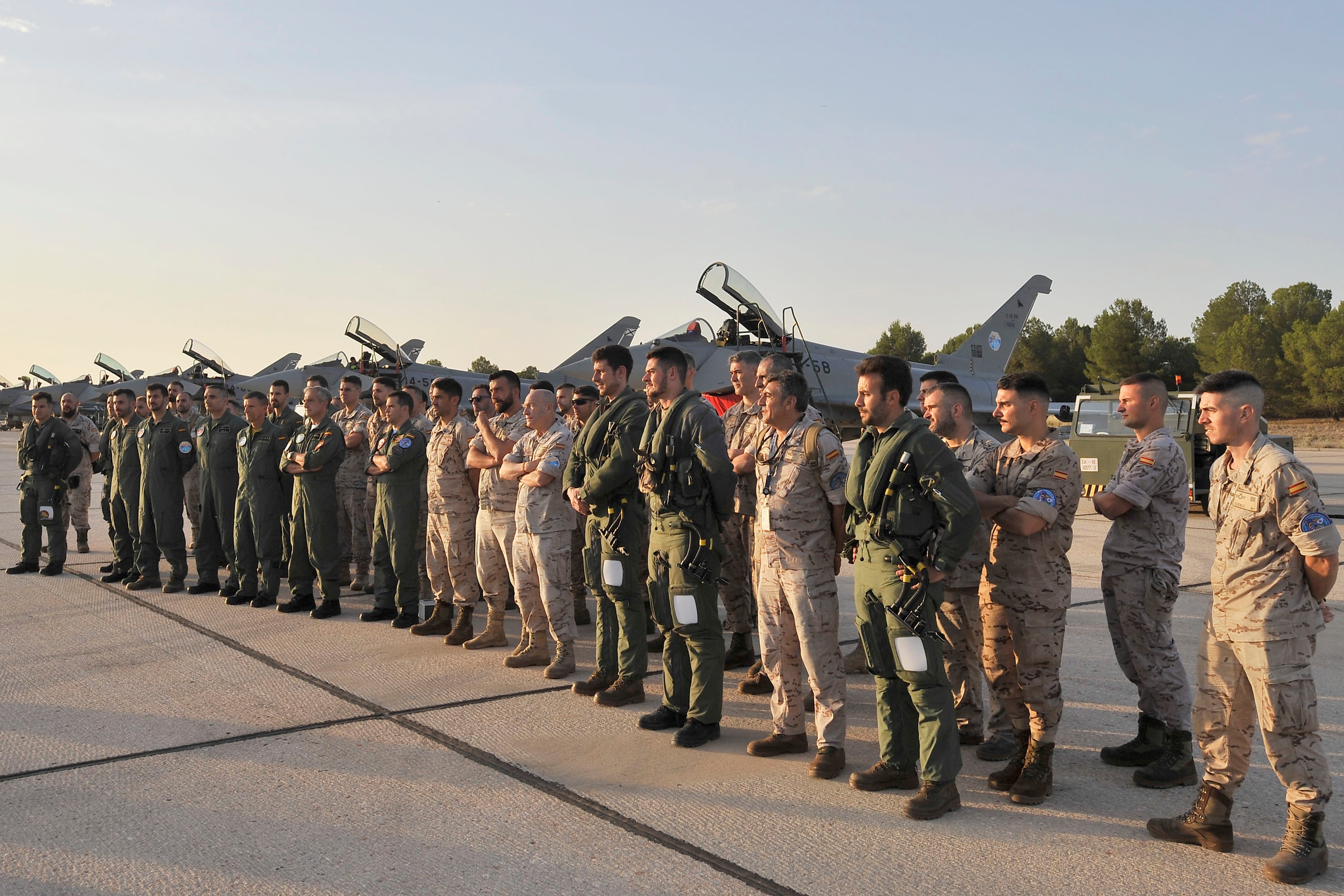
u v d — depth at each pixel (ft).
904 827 10.90
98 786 12.01
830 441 12.39
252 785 12.09
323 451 22.13
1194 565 31.30
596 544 16.34
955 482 10.75
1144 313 247.29
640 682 16.07
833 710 12.53
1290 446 39.17
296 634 21.04
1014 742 13.55
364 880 9.48
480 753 13.38
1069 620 22.52
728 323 53.52
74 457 29.17
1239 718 10.03
